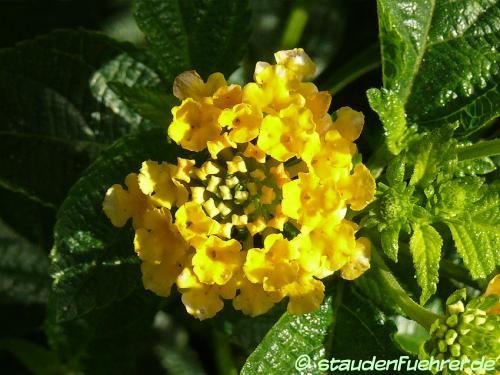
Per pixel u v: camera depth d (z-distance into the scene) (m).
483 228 0.10
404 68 0.11
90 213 0.10
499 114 0.11
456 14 0.11
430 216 0.10
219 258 0.09
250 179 0.09
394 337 0.10
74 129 0.12
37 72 0.12
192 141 0.09
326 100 0.09
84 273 0.10
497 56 0.11
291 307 0.09
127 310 0.12
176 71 0.12
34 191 0.12
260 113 0.09
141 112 0.10
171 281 0.09
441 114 0.11
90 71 0.12
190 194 0.09
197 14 0.11
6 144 0.12
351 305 0.10
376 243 0.10
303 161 0.09
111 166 0.10
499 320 0.09
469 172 0.10
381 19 0.10
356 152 0.09
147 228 0.09
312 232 0.09
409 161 0.10
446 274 0.11
